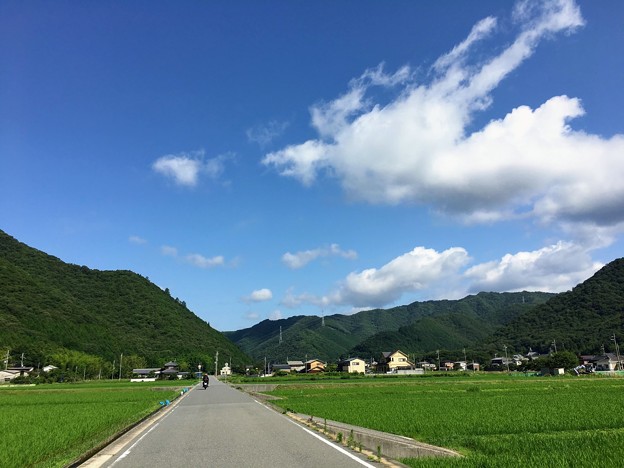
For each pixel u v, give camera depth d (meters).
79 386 73.19
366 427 16.67
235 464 10.14
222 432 16.36
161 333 168.00
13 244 170.50
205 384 64.69
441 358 155.88
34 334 109.81
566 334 141.50
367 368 148.50
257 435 15.23
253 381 90.25
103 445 13.93
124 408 28.48
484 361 148.38
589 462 9.53
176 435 16.02
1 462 11.52
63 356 103.81
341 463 10.08
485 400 29.72
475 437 14.02
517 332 165.12
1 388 67.69
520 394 35.75
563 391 38.94
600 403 25.73
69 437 15.70
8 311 113.31
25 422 20.62
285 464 10.00
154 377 127.50
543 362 99.62
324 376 101.88
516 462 9.53
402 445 11.38
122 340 147.25
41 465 10.73
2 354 95.25
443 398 32.75
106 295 173.50
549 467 9.10
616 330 125.25
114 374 121.75
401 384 59.97
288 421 20.05
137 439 15.34
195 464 10.34
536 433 15.43
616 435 13.35
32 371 94.38
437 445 13.00
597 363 111.50
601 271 165.62
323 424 17.47
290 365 171.62
